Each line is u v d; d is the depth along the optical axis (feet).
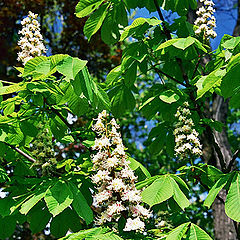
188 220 13.29
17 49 28.48
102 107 10.09
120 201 8.51
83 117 29.86
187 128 11.49
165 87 13.74
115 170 8.98
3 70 28.94
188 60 14.16
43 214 11.35
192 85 13.25
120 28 14.08
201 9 13.62
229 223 17.89
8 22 29.12
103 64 32.71
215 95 21.36
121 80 14.34
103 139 9.00
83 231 7.86
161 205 11.94
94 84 9.78
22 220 11.30
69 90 9.98
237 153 13.03
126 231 9.04
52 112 12.02
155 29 13.65
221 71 10.12
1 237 10.98
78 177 11.00
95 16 13.02
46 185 9.19
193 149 11.21
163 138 14.52
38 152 11.13
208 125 13.41
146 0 13.91
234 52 10.73
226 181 9.04
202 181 11.61
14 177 11.24
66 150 27.81
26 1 29.17
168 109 13.82
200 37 13.26
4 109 10.92
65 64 8.36
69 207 11.45
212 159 17.78
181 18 13.38
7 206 10.03
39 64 8.39
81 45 31.42
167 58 14.24
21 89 9.47
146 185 9.24
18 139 11.29
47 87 9.80
